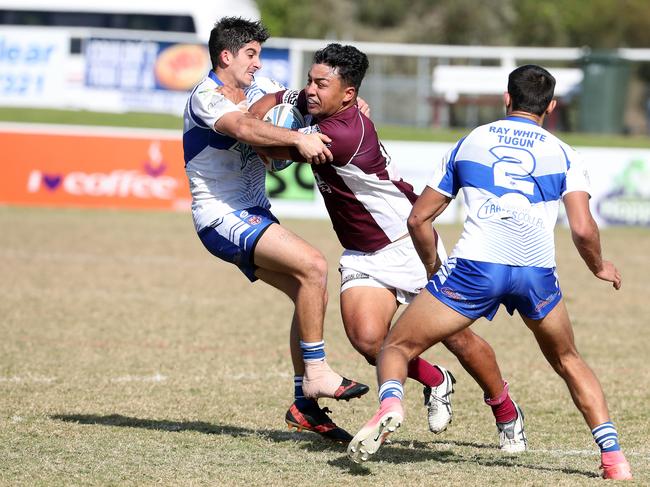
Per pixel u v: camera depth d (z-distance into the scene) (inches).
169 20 4178.2
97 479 697.6
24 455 760.3
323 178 801.6
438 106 4033.0
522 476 714.2
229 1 4330.7
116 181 2812.5
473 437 864.9
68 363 1142.3
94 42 3789.4
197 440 824.3
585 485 686.5
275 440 834.2
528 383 1089.4
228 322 1440.7
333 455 783.7
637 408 975.0
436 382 834.8
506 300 700.0
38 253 2069.4
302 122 820.0
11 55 3791.8
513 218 682.2
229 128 764.0
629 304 1664.6
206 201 808.9
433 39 6884.8
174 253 2139.5
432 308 692.1
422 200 711.7
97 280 1781.5
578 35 6919.3
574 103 3946.9
